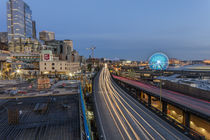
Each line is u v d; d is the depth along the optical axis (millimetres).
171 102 30703
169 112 35906
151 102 42531
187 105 27875
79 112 18625
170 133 20000
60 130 14445
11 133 13758
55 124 15773
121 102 36156
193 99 33125
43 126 15266
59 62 91312
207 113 23062
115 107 31734
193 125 28203
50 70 89500
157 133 19906
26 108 20688
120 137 18688
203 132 25766
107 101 36969
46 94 28719
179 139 18359
